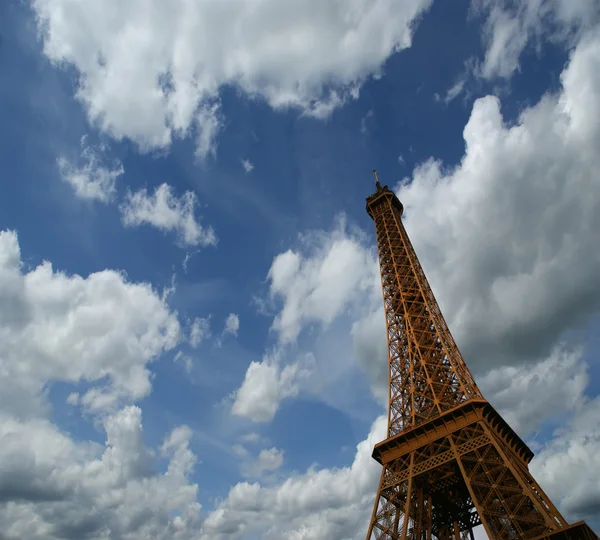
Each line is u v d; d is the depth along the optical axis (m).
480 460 87.00
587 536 67.44
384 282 145.00
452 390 106.69
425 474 94.56
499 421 97.69
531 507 81.69
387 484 95.19
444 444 94.44
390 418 109.31
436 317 126.69
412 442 98.94
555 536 70.25
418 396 110.06
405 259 146.38
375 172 185.25
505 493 84.38
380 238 160.62
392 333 129.62
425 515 94.44
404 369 119.00
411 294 134.00
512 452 95.56
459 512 105.88
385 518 89.44
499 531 79.31
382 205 173.38
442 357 115.31
